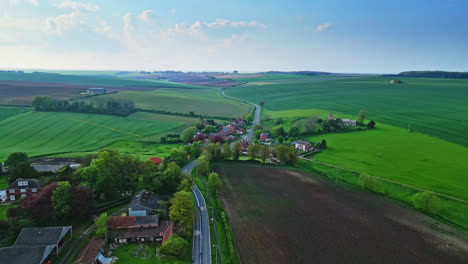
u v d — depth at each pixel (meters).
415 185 107.00
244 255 68.12
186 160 139.62
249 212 89.94
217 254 68.00
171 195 96.62
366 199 100.06
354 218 86.94
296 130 189.12
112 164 97.62
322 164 134.75
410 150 149.00
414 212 90.56
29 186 87.75
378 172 121.25
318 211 91.25
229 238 73.56
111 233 72.00
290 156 137.75
